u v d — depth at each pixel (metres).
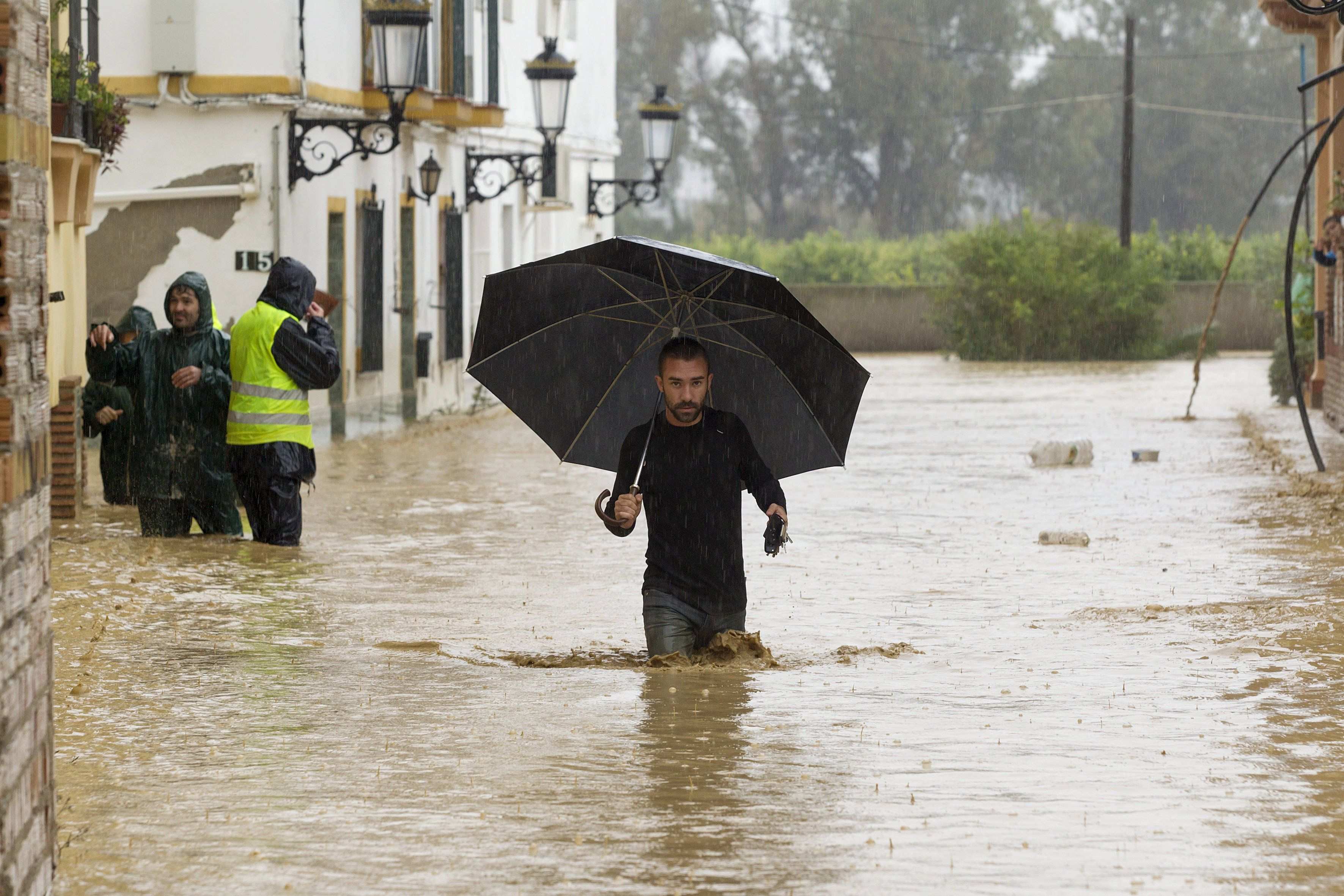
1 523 14.96
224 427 47.72
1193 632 32.62
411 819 20.23
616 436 30.94
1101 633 32.97
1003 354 176.88
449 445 82.12
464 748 23.67
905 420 95.81
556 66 104.12
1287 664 29.23
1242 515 52.16
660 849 19.08
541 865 18.52
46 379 17.08
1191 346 179.38
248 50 74.94
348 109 85.44
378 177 91.44
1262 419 89.50
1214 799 21.06
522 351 30.30
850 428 30.55
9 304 15.32
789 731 24.67
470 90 102.75
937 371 155.25
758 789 21.53
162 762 22.89
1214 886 17.84
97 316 75.56
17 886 15.41
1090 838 19.45
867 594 38.47
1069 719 25.44
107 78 75.00
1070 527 50.41
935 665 29.86
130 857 18.78
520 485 63.41
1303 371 100.25
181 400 47.44
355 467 70.19
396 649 31.41
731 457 30.58
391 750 23.58
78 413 51.62
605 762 22.86
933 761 22.94
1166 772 22.33
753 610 36.44
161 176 75.56
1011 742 23.95
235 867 18.44
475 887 17.83
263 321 46.00
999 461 72.25
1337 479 59.19
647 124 120.75
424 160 100.12
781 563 43.50
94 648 30.98
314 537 48.25
